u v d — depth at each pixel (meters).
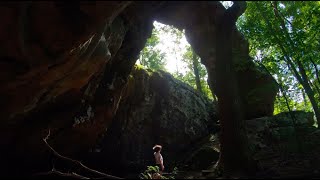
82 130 15.95
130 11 12.51
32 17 9.71
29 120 14.11
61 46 10.51
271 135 16.22
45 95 13.16
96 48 12.60
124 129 18.66
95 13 9.66
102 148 17.94
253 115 18.48
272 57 16.33
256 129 16.61
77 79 13.38
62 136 15.52
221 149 11.38
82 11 9.64
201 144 18.78
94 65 13.34
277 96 21.56
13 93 11.87
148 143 19.25
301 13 14.90
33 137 14.46
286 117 17.67
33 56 10.59
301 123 17.27
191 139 19.67
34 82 11.78
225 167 10.98
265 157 14.38
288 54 15.21
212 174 11.48
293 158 13.90
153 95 19.75
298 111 18.16
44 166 16.12
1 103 12.09
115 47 14.34
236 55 17.19
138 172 17.81
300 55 15.79
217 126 20.53
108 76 16.02
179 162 17.41
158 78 20.14
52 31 10.04
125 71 16.59
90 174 17.39
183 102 20.41
